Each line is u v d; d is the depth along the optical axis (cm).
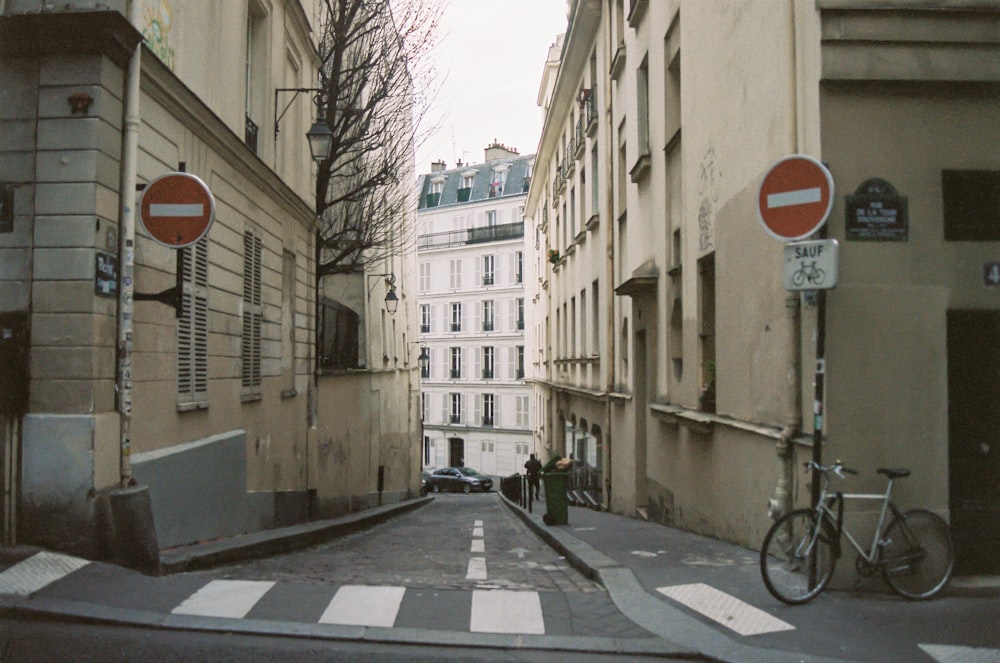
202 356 1007
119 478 761
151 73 831
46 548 710
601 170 2058
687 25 1187
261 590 661
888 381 667
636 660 523
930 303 670
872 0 671
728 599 650
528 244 4691
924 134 677
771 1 805
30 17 726
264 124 1359
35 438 715
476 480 4997
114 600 614
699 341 1135
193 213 761
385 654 523
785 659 513
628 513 1684
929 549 646
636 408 1620
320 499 1786
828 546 646
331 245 1934
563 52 2508
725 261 995
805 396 744
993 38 671
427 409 6378
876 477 663
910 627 574
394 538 1352
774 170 645
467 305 6088
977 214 687
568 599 657
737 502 939
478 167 6300
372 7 1777
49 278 730
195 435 984
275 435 1380
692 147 1162
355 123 1839
